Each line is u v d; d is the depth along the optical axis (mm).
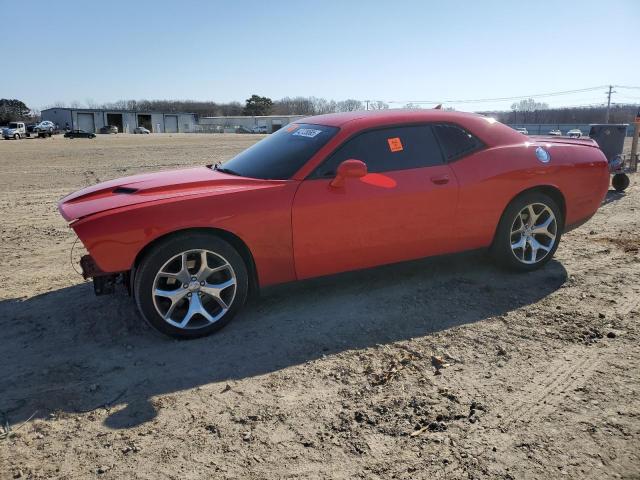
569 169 5000
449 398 3008
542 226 4988
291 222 3936
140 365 3473
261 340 3791
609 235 6527
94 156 23453
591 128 10219
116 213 3537
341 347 3666
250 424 2812
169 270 3730
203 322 3855
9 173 15820
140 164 18969
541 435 2654
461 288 4672
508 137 4906
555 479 2352
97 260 3512
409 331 3885
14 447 2648
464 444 2602
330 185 4051
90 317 4203
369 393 3082
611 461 2455
